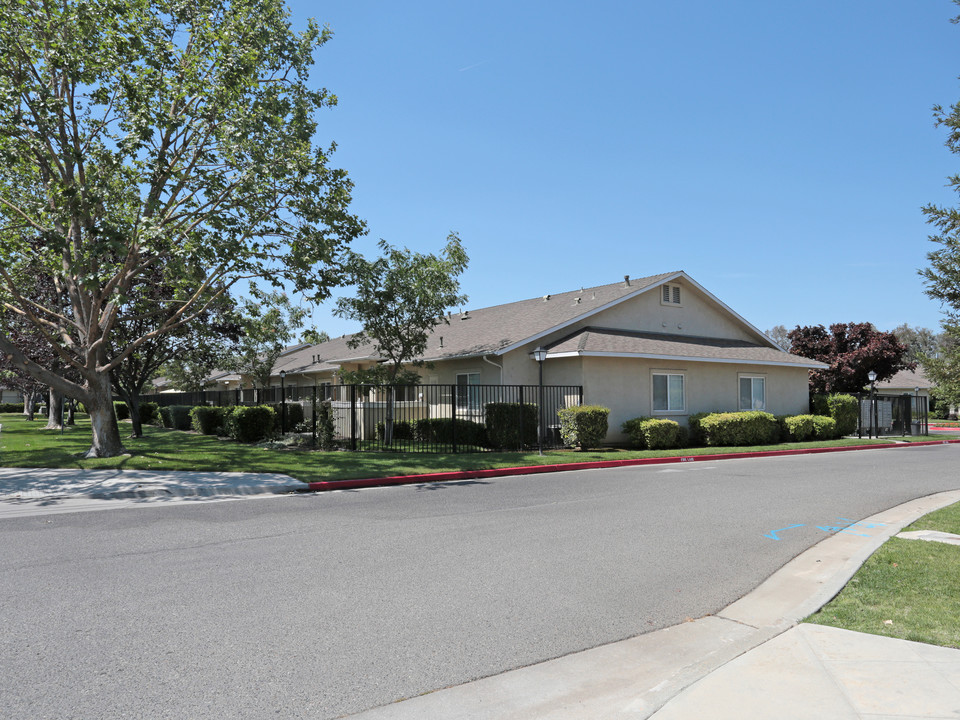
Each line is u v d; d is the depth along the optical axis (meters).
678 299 25.62
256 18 15.47
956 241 7.35
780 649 4.49
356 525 8.93
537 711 3.79
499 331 23.83
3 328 17.48
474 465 15.37
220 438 24.31
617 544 7.79
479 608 5.52
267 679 4.16
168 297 22.36
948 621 4.97
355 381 21.08
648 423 20.53
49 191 14.20
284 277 15.88
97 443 16.33
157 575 6.45
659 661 4.51
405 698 3.93
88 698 3.88
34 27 13.66
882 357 32.81
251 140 14.70
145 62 14.45
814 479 13.90
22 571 6.59
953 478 14.13
